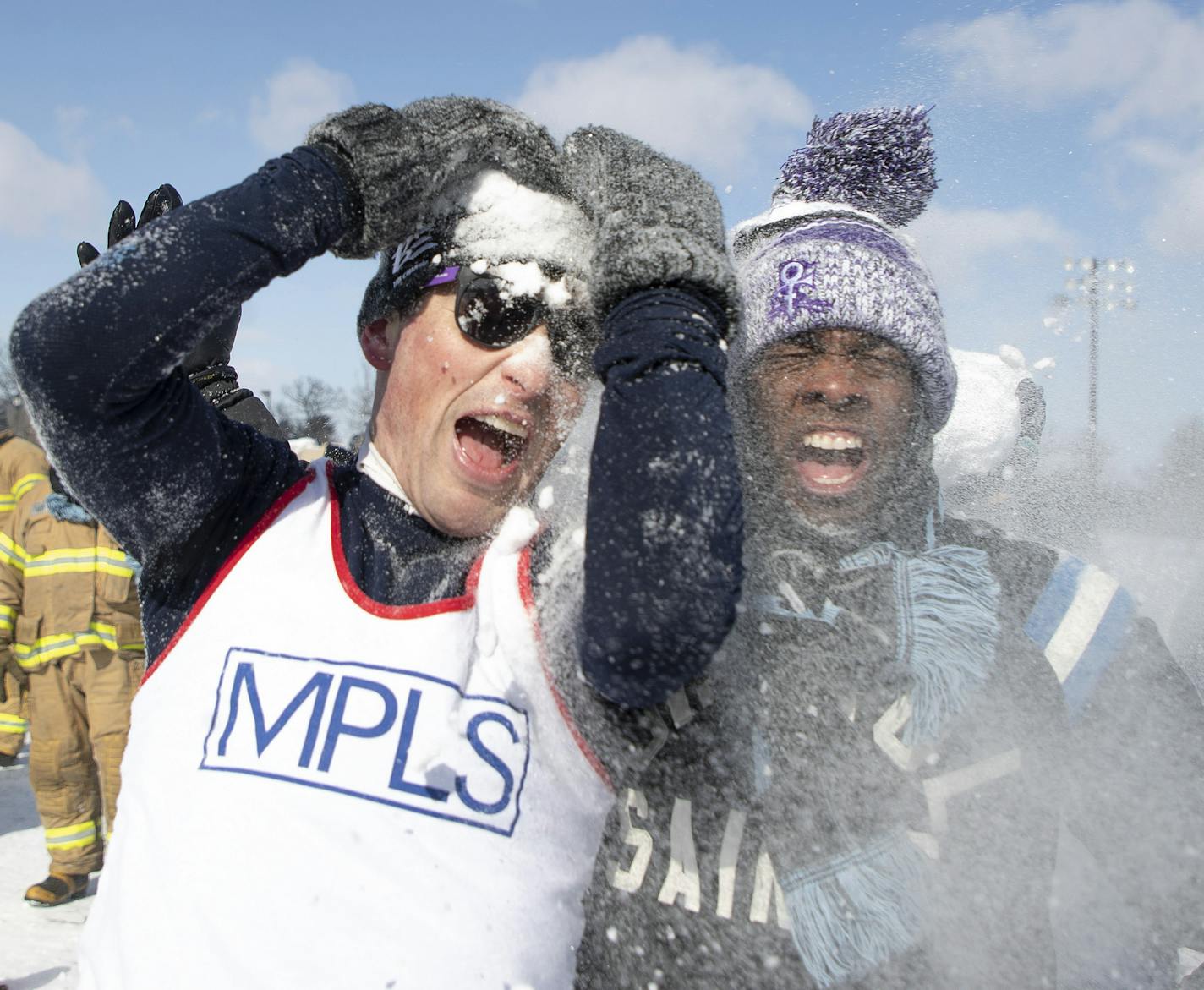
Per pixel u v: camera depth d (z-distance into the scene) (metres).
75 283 1.31
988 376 2.63
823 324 1.70
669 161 1.44
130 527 1.42
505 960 1.30
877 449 1.75
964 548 1.75
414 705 1.33
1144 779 1.69
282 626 1.39
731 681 1.57
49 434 1.35
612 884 1.55
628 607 1.21
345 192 1.42
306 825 1.28
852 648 1.63
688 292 1.34
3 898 3.78
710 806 1.56
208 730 1.36
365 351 1.64
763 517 1.72
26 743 6.09
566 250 1.47
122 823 1.39
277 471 1.52
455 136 1.46
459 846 1.30
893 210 1.92
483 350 1.46
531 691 1.37
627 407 1.26
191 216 1.36
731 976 1.54
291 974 1.24
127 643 3.73
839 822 1.57
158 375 1.33
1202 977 1.70
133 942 1.29
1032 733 1.64
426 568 1.46
